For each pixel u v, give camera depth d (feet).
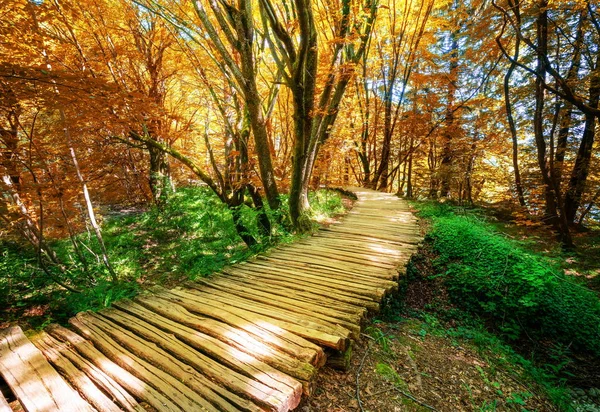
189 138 37.78
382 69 49.62
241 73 18.98
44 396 6.04
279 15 28.19
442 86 41.98
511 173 40.86
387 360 10.09
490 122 40.55
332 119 27.71
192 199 36.83
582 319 14.39
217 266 17.20
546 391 10.82
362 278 13.16
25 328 14.05
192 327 8.85
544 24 24.38
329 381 8.56
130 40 29.78
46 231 23.40
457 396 9.13
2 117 16.99
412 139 50.08
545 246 25.86
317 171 42.37
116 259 23.61
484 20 33.63
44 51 16.47
